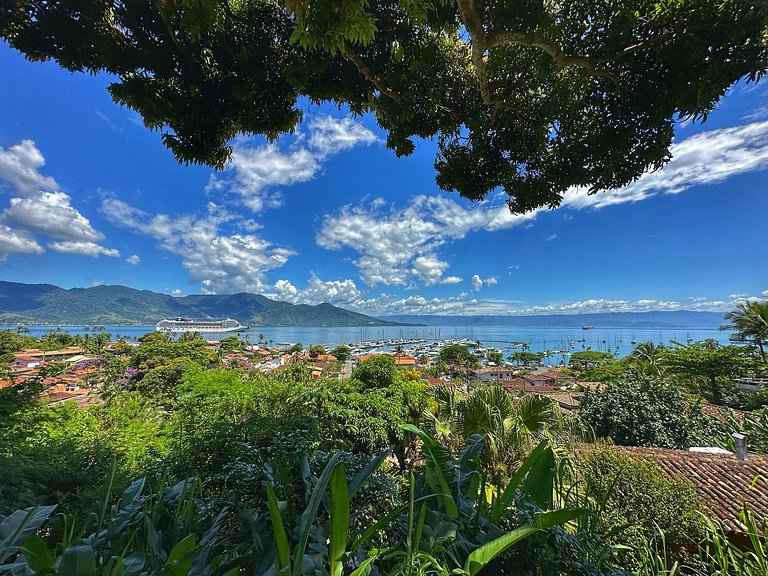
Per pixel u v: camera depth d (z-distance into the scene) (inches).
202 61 102.3
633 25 77.0
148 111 101.0
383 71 105.2
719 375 904.3
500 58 101.3
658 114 83.9
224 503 62.3
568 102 99.3
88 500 92.0
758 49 66.2
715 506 219.1
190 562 36.3
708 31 70.4
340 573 36.4
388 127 126.8
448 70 108.8
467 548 43.7
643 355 1224.2
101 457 134.0
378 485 79.3
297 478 84.3
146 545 44.6
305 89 107.7
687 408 426.0
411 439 223.5
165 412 214.7
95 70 96.4
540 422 234.8
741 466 261.7
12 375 163.5
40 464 110.4
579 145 103.6
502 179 129.2
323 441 131.5
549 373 2245.3
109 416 213.0
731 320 1001.5
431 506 54.3
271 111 114.6
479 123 118.1
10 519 38.7
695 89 74.7
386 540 53.6
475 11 73.8
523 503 51.7
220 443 110.7
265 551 43.8
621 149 95.0
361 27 62.4
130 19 89.8
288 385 200.1
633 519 140.1
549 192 119.0
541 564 43.7
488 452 177.8
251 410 159.6
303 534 35.4
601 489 86.0
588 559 47.8
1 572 34.4
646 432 382.0
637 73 86.4
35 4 82.7
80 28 88.0
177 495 58.0
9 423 133.5
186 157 114.7
